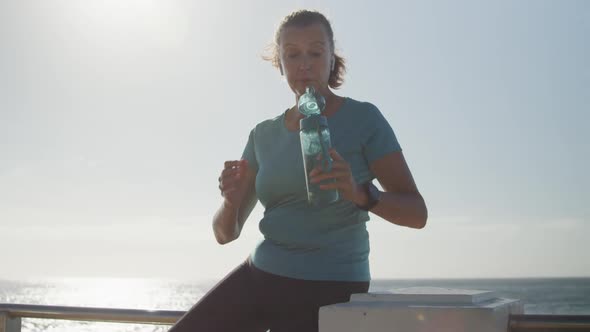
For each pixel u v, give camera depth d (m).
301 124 1.62
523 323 1.57
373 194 1.71
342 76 2.18
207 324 1.94
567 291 139.00
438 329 1.48
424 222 1.88
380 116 1.95
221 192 1.99
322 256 1.84
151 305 122.50
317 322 1.83
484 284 177.88
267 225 1.92
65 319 2.21
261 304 1.92
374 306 1.57
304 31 1.93
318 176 1.58
